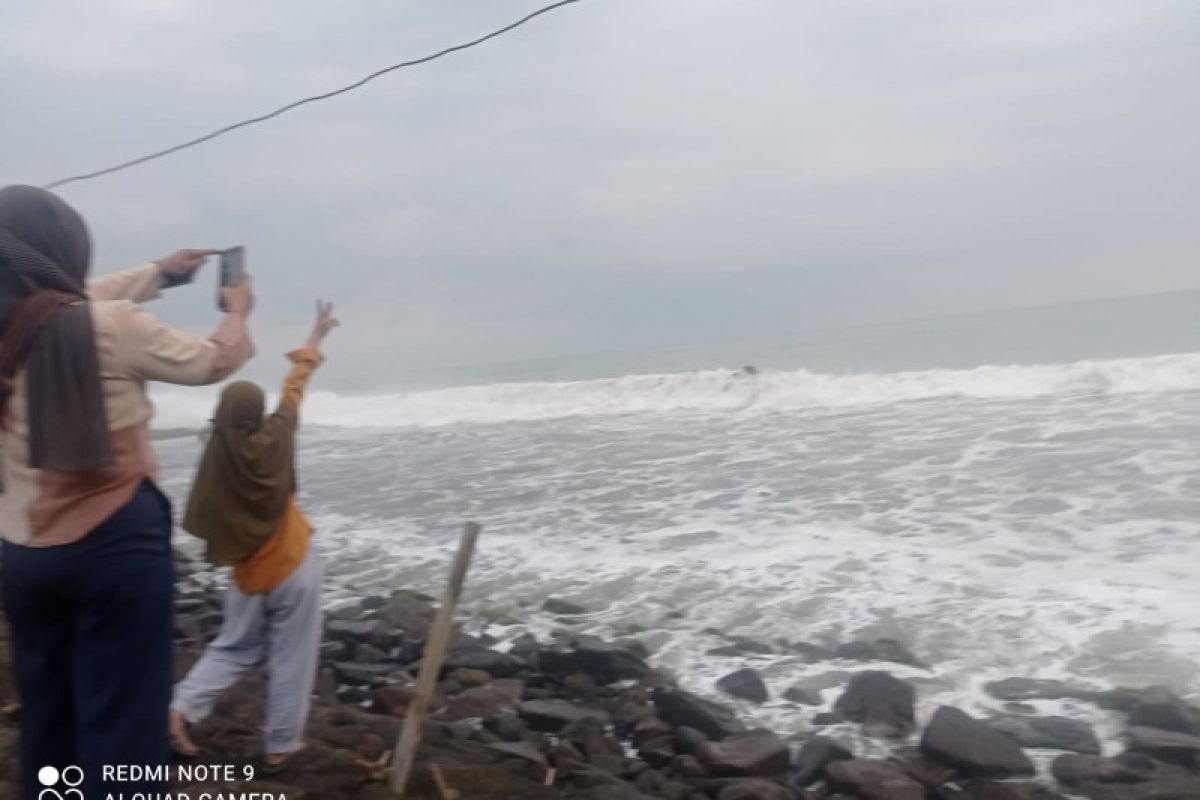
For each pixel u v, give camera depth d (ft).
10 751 16.10
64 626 11.07
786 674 24.94
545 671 26.21
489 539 40.11
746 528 37.11
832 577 30.86
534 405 87.30
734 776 20.12
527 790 16.51
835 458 47.14
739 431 59.31
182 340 10.98
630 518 40.63
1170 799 17.92
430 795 15.71
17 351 10.23
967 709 22.08
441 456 63.67
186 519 15.07
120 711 10.93
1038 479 38.70
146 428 11.09
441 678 26.27
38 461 10.18
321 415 96.48
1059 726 20.70
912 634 26.16
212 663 15.92
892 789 18.86
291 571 15.33
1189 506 33.37
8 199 10.51
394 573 37.32
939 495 38.42
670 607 30.27
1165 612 25.49
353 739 17.53
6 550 10.69
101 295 12.77
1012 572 29.50
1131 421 46.91
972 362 88.89
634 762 20.45
